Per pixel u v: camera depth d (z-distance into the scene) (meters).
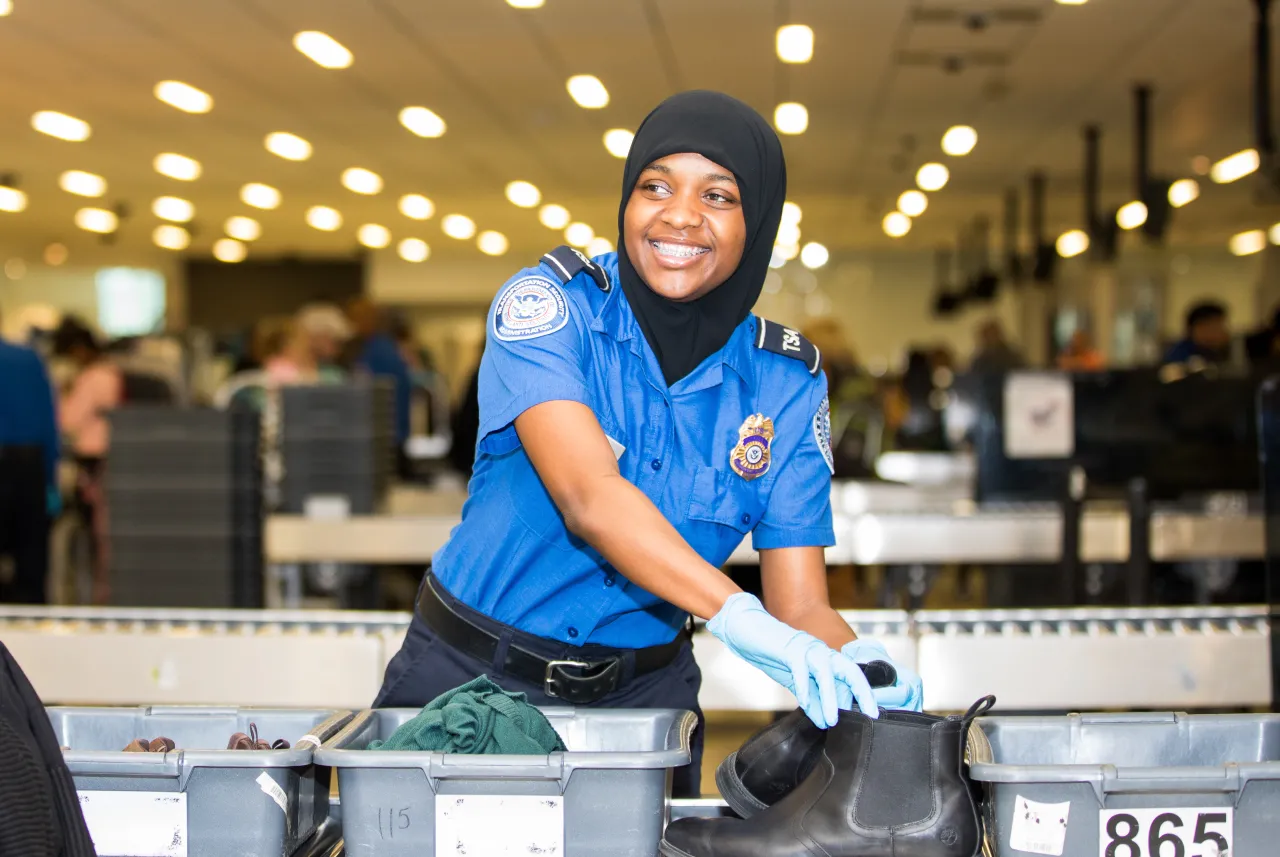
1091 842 1.21
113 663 2.62
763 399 1.55
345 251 20.44
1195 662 2.53
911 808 1.18
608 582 1.53
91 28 7.40
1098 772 1.20
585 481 1.35
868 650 1.35
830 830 1.19
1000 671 2.52
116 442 4.21
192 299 21.89
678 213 1.39
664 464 1.50
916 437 8.79
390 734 1.46
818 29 7.39
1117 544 4.40
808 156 12.08
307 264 21.94
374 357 7.22
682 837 1.25
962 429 4.96
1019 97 9.35
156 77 8.66
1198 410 4.79
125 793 1.24
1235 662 2.52
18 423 5.31
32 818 1.12
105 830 1.24
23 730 1.16
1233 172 12.69
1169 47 7.82
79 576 7.47
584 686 1.56
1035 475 4.84
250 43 7.75
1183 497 4.81
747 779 1.34
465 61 8.20
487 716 1.29
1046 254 12.91
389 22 7.26
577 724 1.48
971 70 8.45
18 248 19.38
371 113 9.91
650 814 1.22
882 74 8.58
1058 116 10.06
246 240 18.81
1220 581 4.61
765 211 1.44
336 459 4.62
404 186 13.70
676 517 1.51
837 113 9.98
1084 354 12.73
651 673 1.63
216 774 1.24
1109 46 7.80
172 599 4.23
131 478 4.21
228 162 12.16
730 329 1.50
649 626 1.59
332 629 2.68
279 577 4.79
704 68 8.38
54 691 2.62
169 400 8.02
